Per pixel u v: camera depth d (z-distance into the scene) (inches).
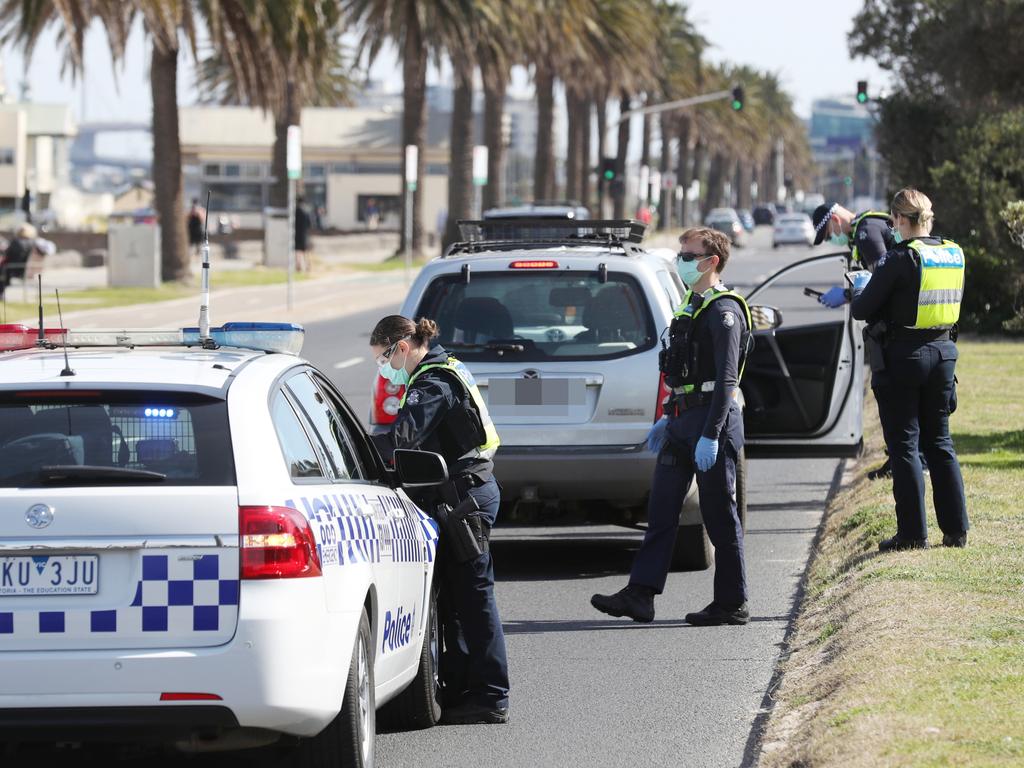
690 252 1312.7
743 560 1353.3
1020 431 2278.5
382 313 5359.3
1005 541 1467.8
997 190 4261.8
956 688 987.3
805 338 1814.7
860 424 1797.5
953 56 5191.9
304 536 807.7
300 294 6087.6
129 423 818.2
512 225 1763.0
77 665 779.4
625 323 1552.7
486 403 1541.6
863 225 1809.8
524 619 1411.2
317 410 951.6
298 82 6368.1
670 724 1067.3
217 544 789.2
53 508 784.9
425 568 1044.5
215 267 7593.5
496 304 1565.0
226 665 781.3
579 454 1524.4
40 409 822.5
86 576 786.2
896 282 1409.9
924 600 1227.9
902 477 1443.2
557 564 1660.9
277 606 791.1
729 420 1322.6
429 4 7401.6
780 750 956.0
